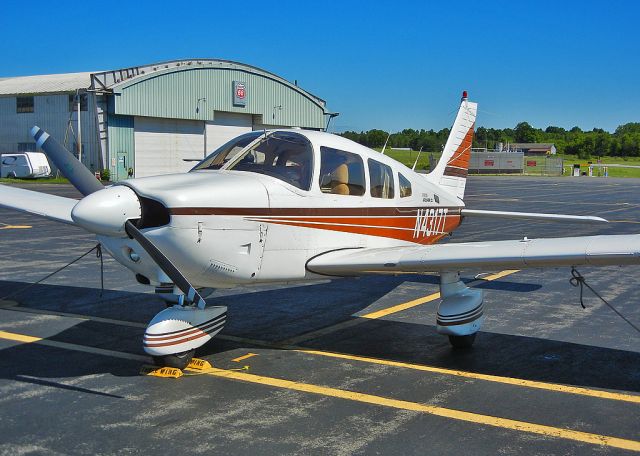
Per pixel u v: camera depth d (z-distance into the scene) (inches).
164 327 201.8
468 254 209.0
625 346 240.8
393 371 209.5
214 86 1657.2
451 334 230.1
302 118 1866.4
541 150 4758.9
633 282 371.6
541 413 173.5
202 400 181.0
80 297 318.3
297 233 221.9
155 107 1550.2
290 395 185.8
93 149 1518.2
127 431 159.0
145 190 190.5
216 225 197.8
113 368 209.9
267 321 277.6
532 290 347.6
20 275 371.9
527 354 230.5
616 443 154.5
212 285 214.1
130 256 200.8
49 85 1646.2
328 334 257.0
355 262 220.7
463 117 364.8
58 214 270.7
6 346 234.4
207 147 1695.4
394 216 268.2
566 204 995.3
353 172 246.7
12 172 1547.7
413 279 382.0
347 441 153.9
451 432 159.9
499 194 1264.8
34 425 162.4
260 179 215.3
